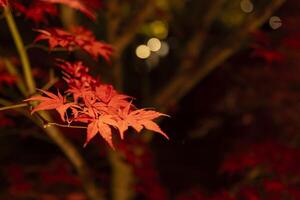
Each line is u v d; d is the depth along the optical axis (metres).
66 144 3.93
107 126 1.81
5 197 5.50
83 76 2.32
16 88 4.12
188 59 5.13
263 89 6.88
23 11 2.68
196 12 6.02
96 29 5.79
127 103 2.00
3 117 3.75
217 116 7.27
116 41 4.71
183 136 7.40
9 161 6.36
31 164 6.27
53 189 5.73
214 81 7.35
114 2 4.67
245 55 6.93
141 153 4.33
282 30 6.41
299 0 7.03
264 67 6.89
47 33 2.49
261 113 6.72
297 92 6.66
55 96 1.95
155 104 5.14
